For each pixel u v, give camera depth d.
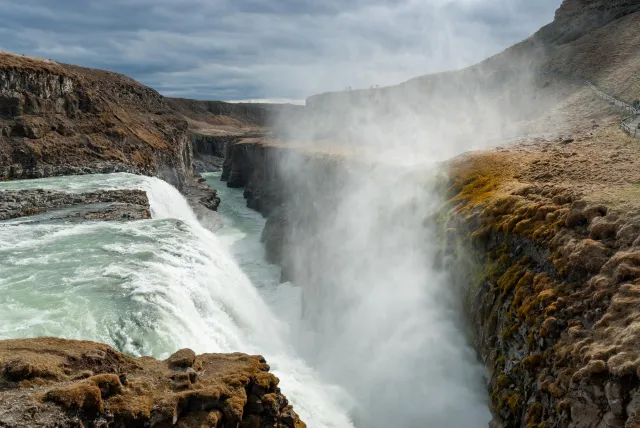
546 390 16.17
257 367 15.55
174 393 12.80
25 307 20.14
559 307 17.62
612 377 13.70
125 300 20.86
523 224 22.84
